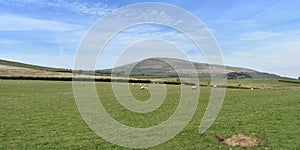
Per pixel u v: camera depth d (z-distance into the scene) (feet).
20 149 51.21
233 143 54.80
